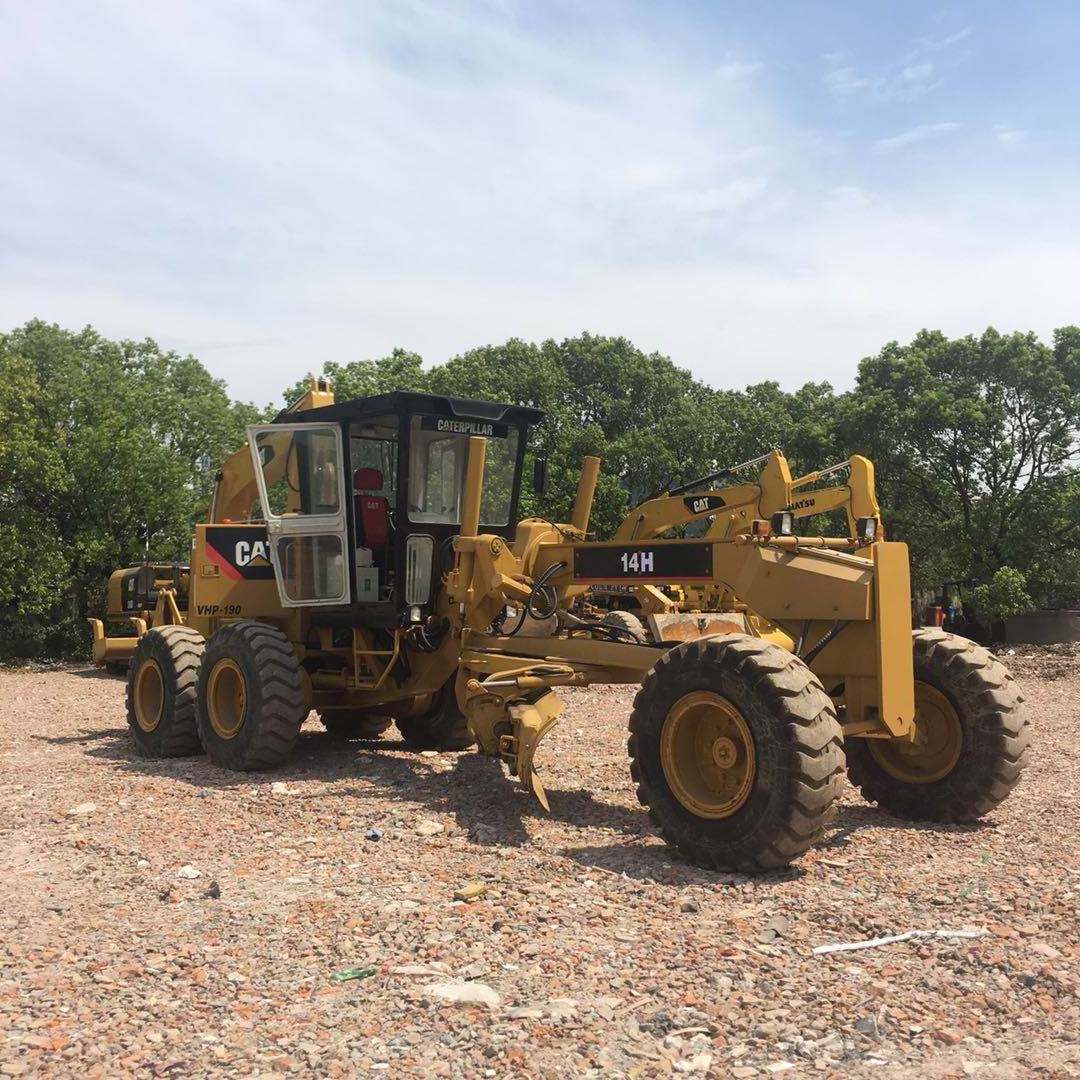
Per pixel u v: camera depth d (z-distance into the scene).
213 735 8.16
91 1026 3.30
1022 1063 3.05
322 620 8.70
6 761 8.65
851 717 5.87
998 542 24.30
